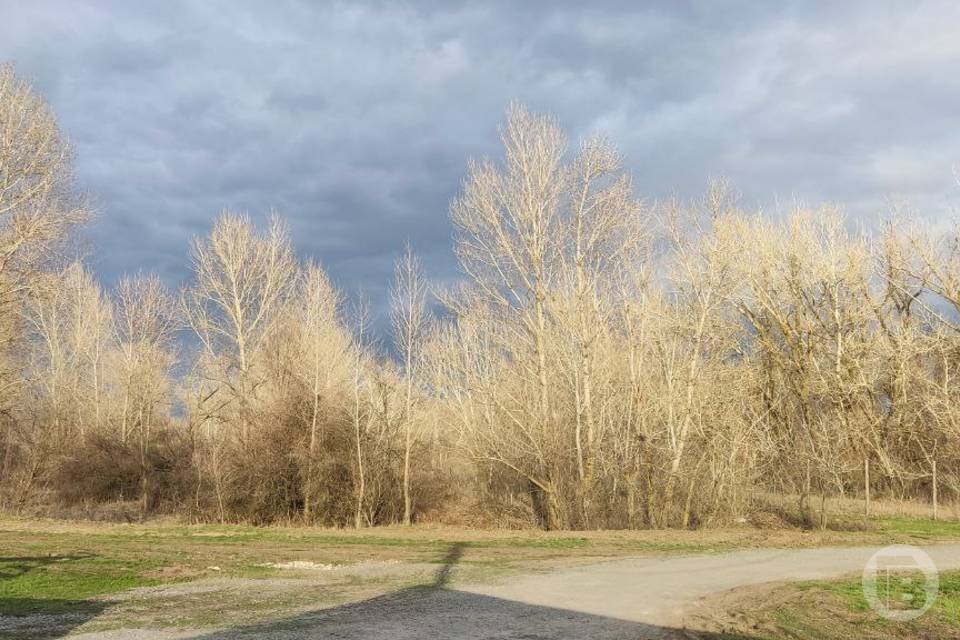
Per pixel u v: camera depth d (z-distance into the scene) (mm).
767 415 37031
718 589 15945
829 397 38906
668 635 11828
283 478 33062
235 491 33219
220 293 39812
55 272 32906
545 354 31984
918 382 39656
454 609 13781
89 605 14438
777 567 19297
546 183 31844
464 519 33312
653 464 30938
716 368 32812
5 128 29219
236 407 37281
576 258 31703
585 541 25359
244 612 13648
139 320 47125
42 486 40469
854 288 39719
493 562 20281
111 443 40562
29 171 29578
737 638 11773
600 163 32000
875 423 39625
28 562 20125
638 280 32438
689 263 32094
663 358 32000
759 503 34062
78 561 20359
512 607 13953
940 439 38469
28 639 11688
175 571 18656
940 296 38656
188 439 38656
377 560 20641
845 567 19359
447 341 35719
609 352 32438
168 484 38188
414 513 34312
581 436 31578
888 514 34125
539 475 31625
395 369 35906
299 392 34094
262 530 28969
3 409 36594
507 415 32438
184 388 43094
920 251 39031
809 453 34281
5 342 34156
